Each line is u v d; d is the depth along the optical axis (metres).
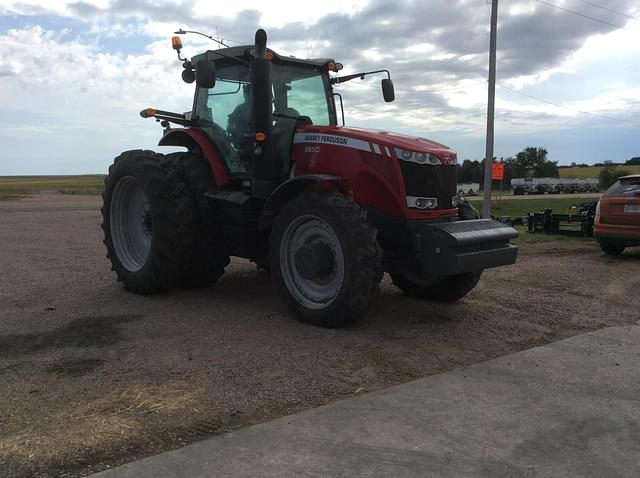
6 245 10.37
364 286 4.72
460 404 3.48
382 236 5.33
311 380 3.79
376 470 2.71
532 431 3.15
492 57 17.42
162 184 5.98
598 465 2.81
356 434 3.06
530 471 2.74
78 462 2.70
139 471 2.64
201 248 6.23
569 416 3.36
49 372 3.88
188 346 4.46
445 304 6.10
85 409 3.29
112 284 6.89
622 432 3.17
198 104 6.55
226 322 5.17
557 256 9.95
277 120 5.80
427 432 3.10
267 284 6.96
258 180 5.54
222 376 3.83
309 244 5.12
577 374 4.04
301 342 4.59
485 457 2.86
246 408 3.35
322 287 5.14
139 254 6.61
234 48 5.92
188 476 2.61
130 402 3.39
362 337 4.77
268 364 4.07
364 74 6.53
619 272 8.24
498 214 23.27
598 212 9.85
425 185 5.15
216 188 6.20
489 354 4.47
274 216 5.49
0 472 2.60
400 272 5.60
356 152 5.27
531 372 4.07
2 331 4.84
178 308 5.70
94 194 42.00
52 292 6.42
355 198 5.29
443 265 4.89
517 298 6.45
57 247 10.17
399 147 5.12
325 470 2.69
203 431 3.05
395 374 3.98
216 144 6.21
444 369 4.12
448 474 2.69
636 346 4.70
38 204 26.03
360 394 3.61
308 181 5.09
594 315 5.74
